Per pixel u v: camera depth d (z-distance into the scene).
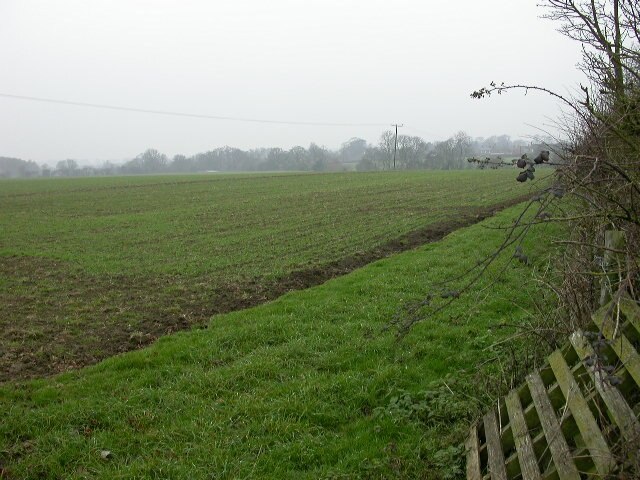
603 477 3.21
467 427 5.47
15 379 7.66
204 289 13.12
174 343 8.66
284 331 8.94
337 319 9.62
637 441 3.13
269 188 51.59
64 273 15.48
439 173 70.19
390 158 115.81
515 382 5.48
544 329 5.27
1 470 5.23
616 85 4.23
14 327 10.18
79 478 5.11
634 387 3.65
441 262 13.88
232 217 28.81
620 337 3.73
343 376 7.01
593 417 3.68
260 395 6.64
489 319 9.06
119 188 57.75
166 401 6.57
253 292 12.76
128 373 7.52
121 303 12.00
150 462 5.27
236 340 8.62
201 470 5.14
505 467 4.27
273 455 5.40
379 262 14.82
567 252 6.29
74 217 30.89
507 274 11.55
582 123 6.00
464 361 7.43
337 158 145.00
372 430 5.82
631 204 3.74
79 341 9.41
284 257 17.02
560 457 3.71
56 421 6.12
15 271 15.88
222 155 156.25
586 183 3.59
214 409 6.30
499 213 24.44
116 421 6.14
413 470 5.00
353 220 25.48
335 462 5.32
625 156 4.26
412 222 23.81
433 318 9.16
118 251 19.08
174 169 152.75
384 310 9.88
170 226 25.75
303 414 6.14
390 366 7.27
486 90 4.36
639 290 3.94
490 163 3.85
